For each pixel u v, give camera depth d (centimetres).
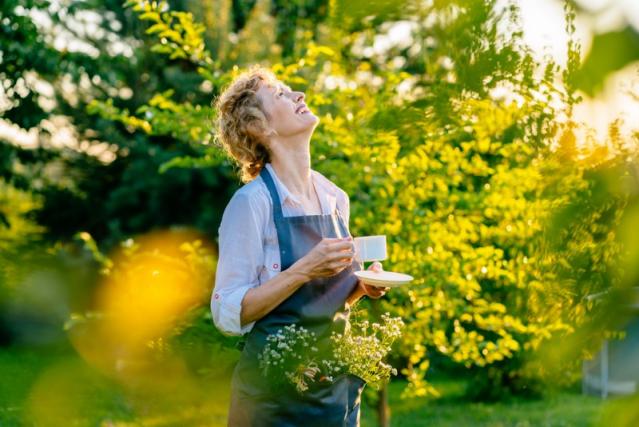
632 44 46
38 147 1221
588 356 67
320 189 218
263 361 198
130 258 443
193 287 404
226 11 1008
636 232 60
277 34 996
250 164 218
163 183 1114
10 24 1049
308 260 193
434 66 81
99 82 1162
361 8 65
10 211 1323
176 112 441
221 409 415
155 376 412
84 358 464
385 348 218
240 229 201
